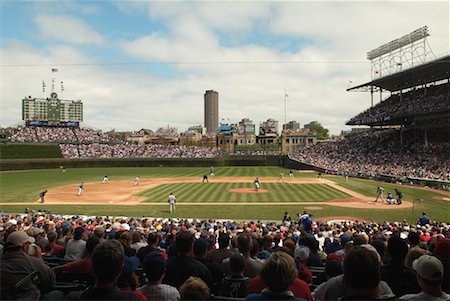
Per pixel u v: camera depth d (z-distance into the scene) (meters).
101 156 103.12
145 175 71.50
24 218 21.30
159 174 73.88
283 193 43.09
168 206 34.22
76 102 151.50
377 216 29.80
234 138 172.88
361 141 88.31
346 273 4.15
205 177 56.38
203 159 99.69
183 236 6.61
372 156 75.94
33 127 118.69
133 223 19.80
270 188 48.22
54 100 146.00
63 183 56.09
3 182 57.41
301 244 9.77
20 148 94.12
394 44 70.38
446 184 46.53
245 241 7.38
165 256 8.35
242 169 89.31
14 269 5.53
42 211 30.27
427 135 73.19
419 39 65.31
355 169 69.06
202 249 7.53
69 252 9.23
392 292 5.86
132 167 97.00
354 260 4.08
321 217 29.41
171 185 52.69
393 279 6.28
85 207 34.16
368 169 66.44
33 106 141.75
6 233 10.24
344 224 20.14
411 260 7.29
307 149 98.12
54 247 10.67
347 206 34.44
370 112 85.50
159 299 5.49
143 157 103.12
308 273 7.57
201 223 21.06
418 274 4.80
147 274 5.59
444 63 59.50
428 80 72.75
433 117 66.19
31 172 79.50
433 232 16.47
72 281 7.43
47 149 98.25
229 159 102.19
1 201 38.12
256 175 70.38
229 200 37.62
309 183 54.81
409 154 69.12
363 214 30.59
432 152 65.38
